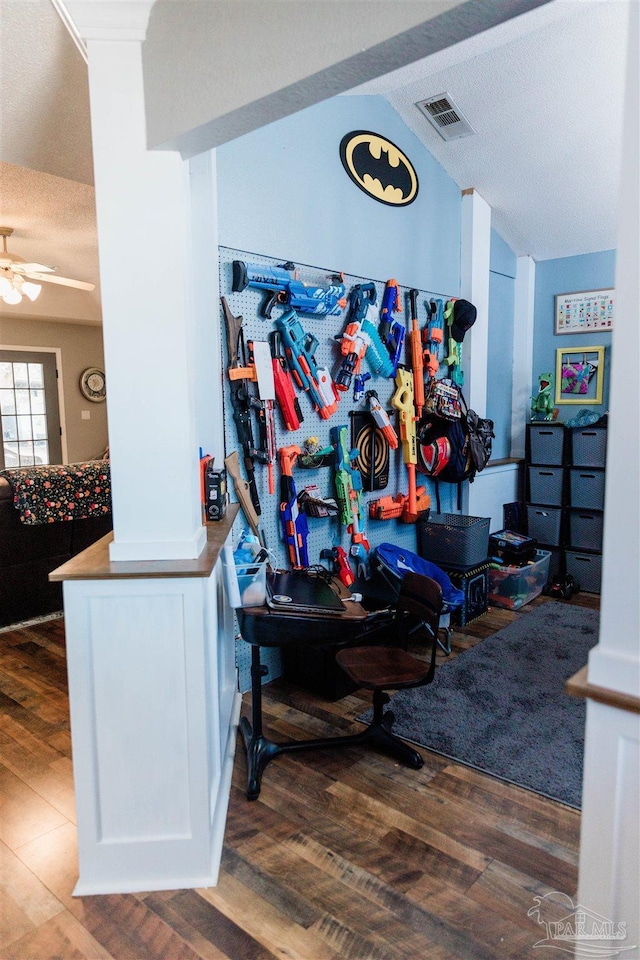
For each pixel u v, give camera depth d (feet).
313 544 9.80
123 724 5.32
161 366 5.33
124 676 5.28
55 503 11.45
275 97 4.31
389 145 10.79
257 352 8.45
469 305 12.38
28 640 10.86
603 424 13.25
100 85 5.01
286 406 8.86
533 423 14.33
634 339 3.01
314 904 5.15
